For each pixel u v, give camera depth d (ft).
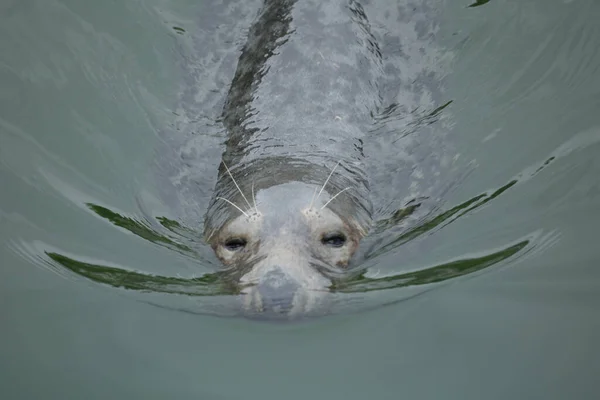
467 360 20.36
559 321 21.30
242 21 33.30
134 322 21.63
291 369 20.33
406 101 30.55
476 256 23.95
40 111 29.84
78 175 27.66
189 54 32.78
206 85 31.68
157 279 23.48
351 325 21.44
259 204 24.64
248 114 29.60
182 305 22.22
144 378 20.02
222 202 26.50
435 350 20.68
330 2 31.83
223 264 24.20
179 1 34.45
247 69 31.24
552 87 30.48
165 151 29.27
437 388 19.66
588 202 25.34
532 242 24.13
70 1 34.04
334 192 25.79
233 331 21.39
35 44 32.27
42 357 20.57
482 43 32.55
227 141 29.53
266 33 31.86
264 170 26.76
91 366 20.33
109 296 22.56
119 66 32.12
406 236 25.54
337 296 22.30
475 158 28.19
